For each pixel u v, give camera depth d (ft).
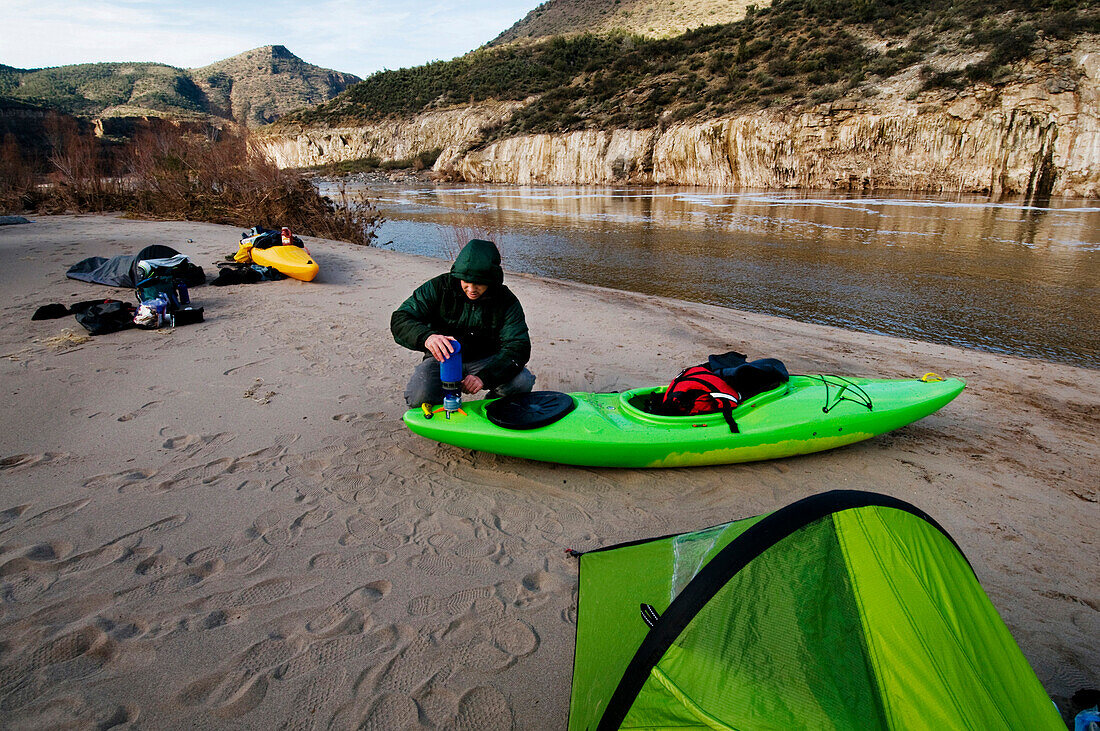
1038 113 82.79
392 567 9.23
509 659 7.58
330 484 11.51
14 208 60.44
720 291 35.17
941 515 11.24
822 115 100.94
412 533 10.12
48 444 12.56
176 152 56.39
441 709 6.84
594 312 27.09
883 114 95.14
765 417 12.55
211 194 53.26
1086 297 31.73
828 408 12.95
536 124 154.61
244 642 7.63
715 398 12.48
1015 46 88.33
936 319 28.55
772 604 5.03
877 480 12.48
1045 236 50.44
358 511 10.68
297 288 28.68
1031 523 11.05
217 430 13.55
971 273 37.76
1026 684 5.48
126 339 19.98
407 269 34.96
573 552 9.68
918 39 108.78
